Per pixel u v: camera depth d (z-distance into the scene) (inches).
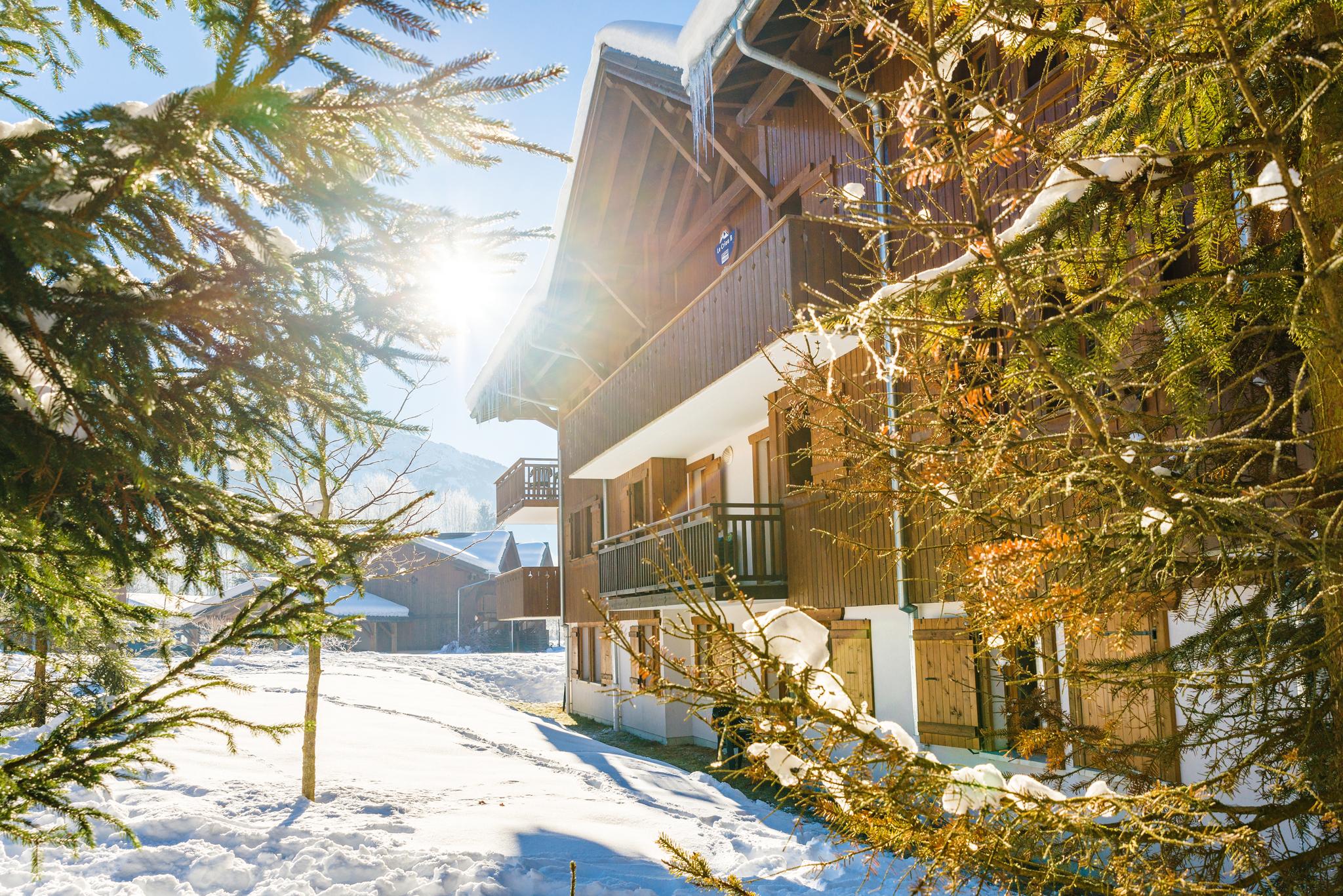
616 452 713.0
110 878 247.6
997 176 271.1
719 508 511.2
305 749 352.2
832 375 131.4
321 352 97.8
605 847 317.1
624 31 533.3
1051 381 100.6
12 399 94.0
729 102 510.0
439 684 1098.1
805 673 85.3
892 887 271.1
